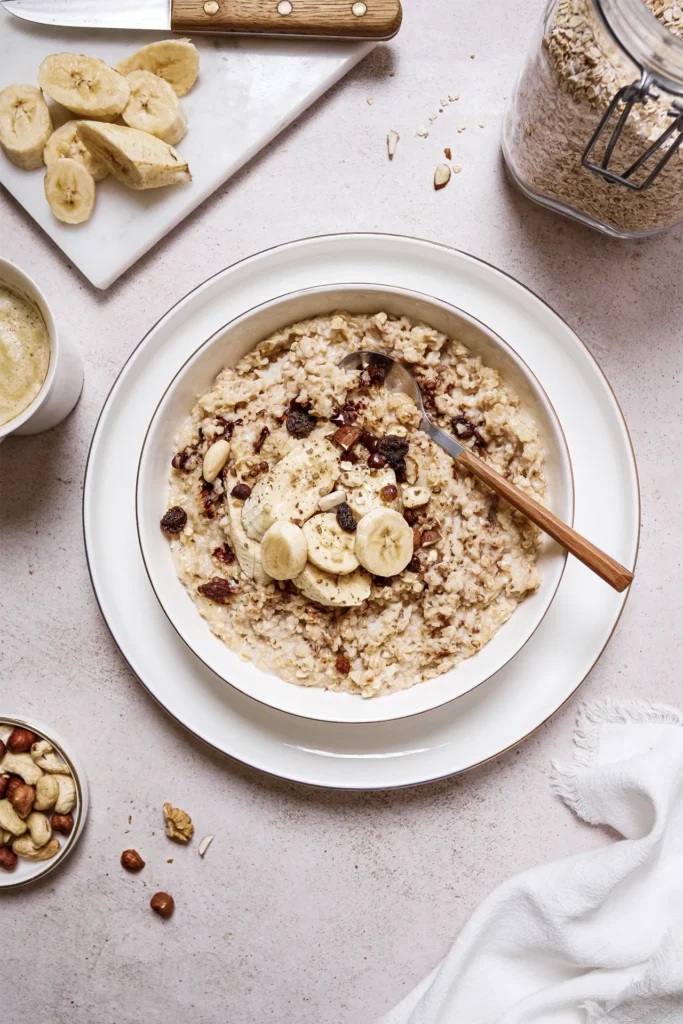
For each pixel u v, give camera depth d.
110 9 0.65
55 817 0.65
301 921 0.66
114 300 0.66
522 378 0.61
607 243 0.66
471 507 0.62
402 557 0.60
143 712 0.66
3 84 0.65
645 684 0.65
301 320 0.63
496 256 0.66
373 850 0.66
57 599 0.66
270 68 0.66
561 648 0.63
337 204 0.66
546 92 0.59
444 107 0.66
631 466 0.63
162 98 0.64
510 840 0.65
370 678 0.61
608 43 0.56
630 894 0.63
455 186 0.66
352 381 0.63
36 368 0.63
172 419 0.62
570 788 0.65
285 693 0.61
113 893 0.66
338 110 0.66
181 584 0.63
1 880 0.64
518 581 0.62
